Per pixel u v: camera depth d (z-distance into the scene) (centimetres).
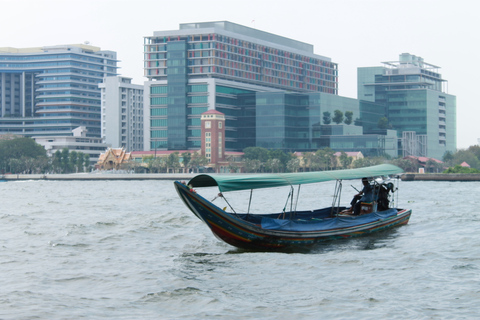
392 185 3678
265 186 2861
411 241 3183
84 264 2667
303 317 1798
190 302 1981
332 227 3131
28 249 3108
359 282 2222
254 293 2094
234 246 2992
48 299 2030
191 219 4447
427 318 1755
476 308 1842
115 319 1800
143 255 2900
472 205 5853
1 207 6256
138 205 6384
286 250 2952
